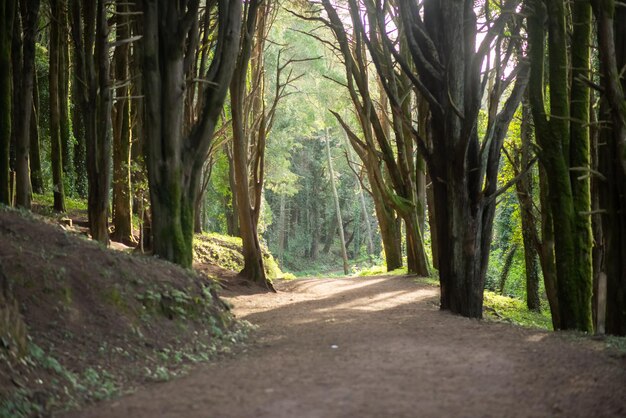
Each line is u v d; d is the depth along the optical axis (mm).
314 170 69562
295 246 70500
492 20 14703
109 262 10641
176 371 8203
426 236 39875
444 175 13609
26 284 8602
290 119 44062
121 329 9062
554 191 11617
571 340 9344
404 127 25375
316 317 13086
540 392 6422
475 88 12750
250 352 9508
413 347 8703
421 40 13695
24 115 16188
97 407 6484
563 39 11477
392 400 6055
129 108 22234
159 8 14000
